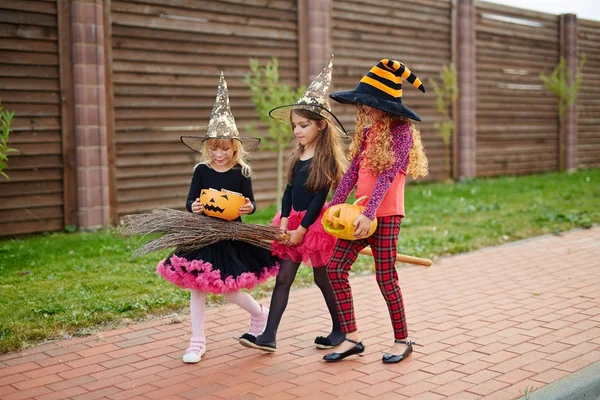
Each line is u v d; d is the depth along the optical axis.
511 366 3.62
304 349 3.99
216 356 3.88
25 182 7.02
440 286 5.44
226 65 8.51
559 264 6.18
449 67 11.97
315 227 3.82
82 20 7.18
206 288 3.67
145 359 3.83
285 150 9.20
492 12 12.81
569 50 14.45
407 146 3.69
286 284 3.94
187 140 4.19
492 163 13.13
